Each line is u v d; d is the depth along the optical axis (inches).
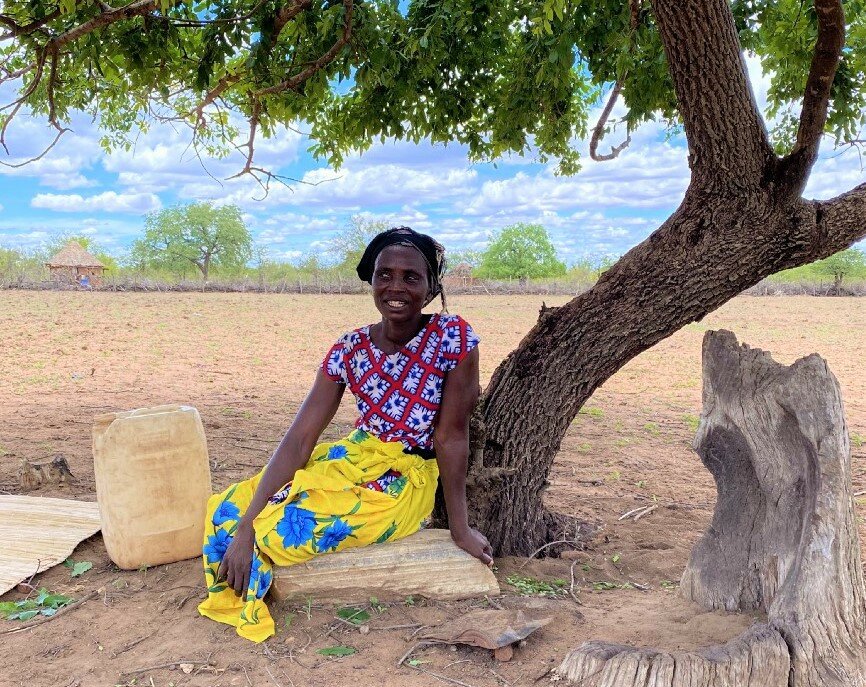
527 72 241.0
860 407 391.5
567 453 289.4
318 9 200.5
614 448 298.5
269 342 668.1
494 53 244.1
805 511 109.6
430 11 221.9
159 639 119.3
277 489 127.2
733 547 123.1
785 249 144.2
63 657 114.1
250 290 1542.8
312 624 121.4
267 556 124.3
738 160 140.1
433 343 127.6
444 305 132.6
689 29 132.0
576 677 100.7
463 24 207.8
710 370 126.8
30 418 314.7
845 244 145.7
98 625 124.3
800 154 136.6
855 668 96.6
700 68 134.6
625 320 152.6
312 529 124.6
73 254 1882.4
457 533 133.5
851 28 193.2
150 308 1026.1
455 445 130.6
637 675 96.5
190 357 553.9
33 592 140.1
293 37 214.5
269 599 129.2
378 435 133.1
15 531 164.1
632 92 230.4
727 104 136.3
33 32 199.2
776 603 105.4
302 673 107.0
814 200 146.1
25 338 630.5
